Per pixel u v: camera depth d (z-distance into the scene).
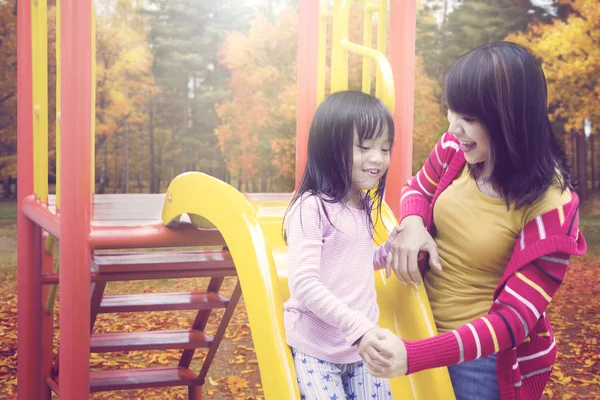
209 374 6.24
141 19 13.74
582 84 12.98
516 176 1.74
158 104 14.02
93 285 3.17
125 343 3.55
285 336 1.77
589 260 10.86
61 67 2.74
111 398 5.63
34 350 3.94
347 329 1.61
